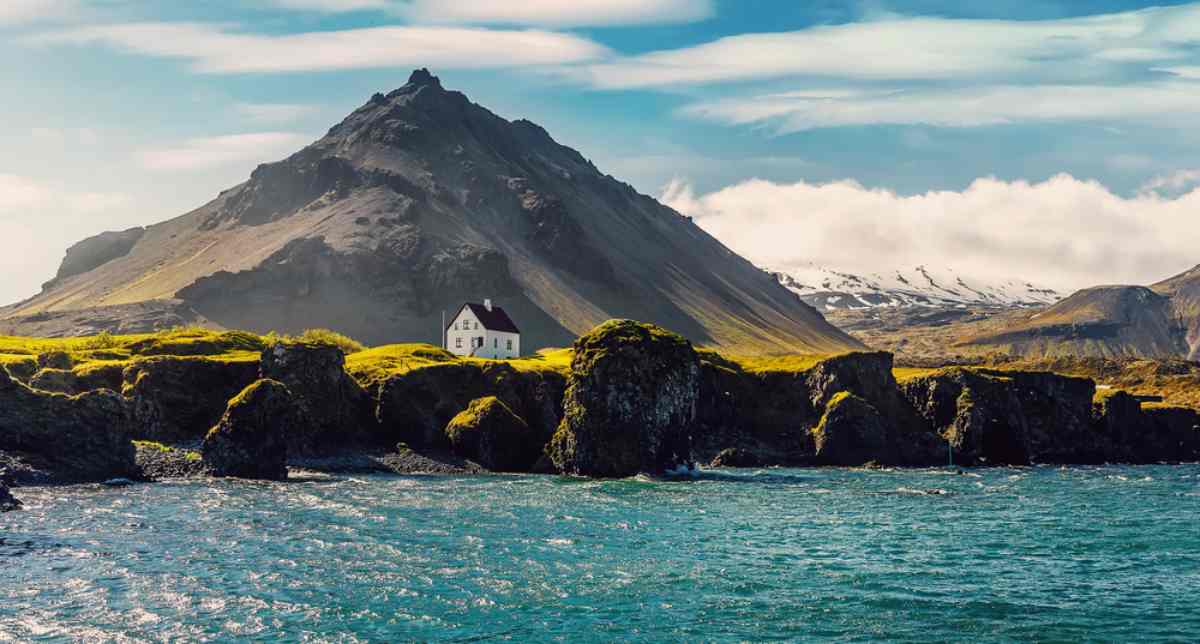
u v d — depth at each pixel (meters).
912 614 60.69
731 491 120.50
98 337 175.75
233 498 99.25
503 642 54.09
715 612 60.34
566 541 80.25
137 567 67.06
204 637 53.38
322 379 144.12
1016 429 185.50
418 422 150.12
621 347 142.75
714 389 182.25
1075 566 74.62
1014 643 55.59
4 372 111.19
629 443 139.75
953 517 99.75
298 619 56.91
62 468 108.62
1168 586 68.31
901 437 182.12
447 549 75.69
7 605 57.75
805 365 193.00
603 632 56.19
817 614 60.34
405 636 54.59
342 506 95.56
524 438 150.00
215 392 141.88
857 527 91.62
